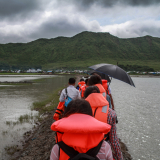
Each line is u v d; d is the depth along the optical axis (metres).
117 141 2.47
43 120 10.34
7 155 5.85
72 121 1.50
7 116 11.30
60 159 1.49
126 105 16.44
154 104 17.03
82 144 1.40
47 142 6.49
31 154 5.71
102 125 1.46
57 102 16.27
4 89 29.33
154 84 51.06
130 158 6.09
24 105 15.07
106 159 1.56
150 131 9.06
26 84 40.75
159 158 6.25
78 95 4.86
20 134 7.99
